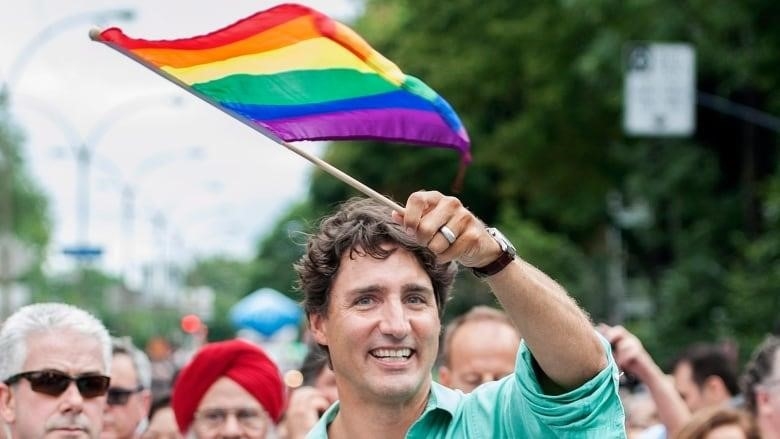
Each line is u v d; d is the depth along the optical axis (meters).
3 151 50.84
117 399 10.45
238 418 9.52
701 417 8.26
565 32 41.75
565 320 5.31
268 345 41.97
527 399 5.50
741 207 38.22
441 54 45.25
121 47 5.67
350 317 5.71
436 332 5.75
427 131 6.18
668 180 38.47
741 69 34.47
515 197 53.97
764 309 31.20
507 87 44.88
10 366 7.64
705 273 37.19
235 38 5.76
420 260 5.75
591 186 45.25
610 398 5.46
